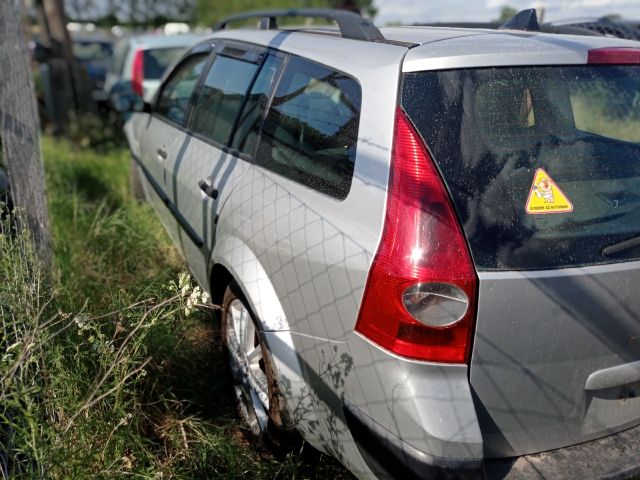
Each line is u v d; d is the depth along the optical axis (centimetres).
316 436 231
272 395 248
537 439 204
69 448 211
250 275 252
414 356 187
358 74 229
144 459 237
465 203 191
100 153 805
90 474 215
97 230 446
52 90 884
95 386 221
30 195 345
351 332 202
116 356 231
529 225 193
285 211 239
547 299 190
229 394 306
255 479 251
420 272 185
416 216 189
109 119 890
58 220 478
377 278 192
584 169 208
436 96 204
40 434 215
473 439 184
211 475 254
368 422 201
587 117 232
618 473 202
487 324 187
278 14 329
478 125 203
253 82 306
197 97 375
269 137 275
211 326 354
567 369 199
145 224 462
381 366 193
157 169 419
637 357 207
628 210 207
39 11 943
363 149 212
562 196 200
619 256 199
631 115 236
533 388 197
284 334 235
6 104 313
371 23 263
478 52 214
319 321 216
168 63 795
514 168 199
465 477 185
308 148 244
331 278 208
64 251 406
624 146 219
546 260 191
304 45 280
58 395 232
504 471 199
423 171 194
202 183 313
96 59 1529
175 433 262
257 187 265
